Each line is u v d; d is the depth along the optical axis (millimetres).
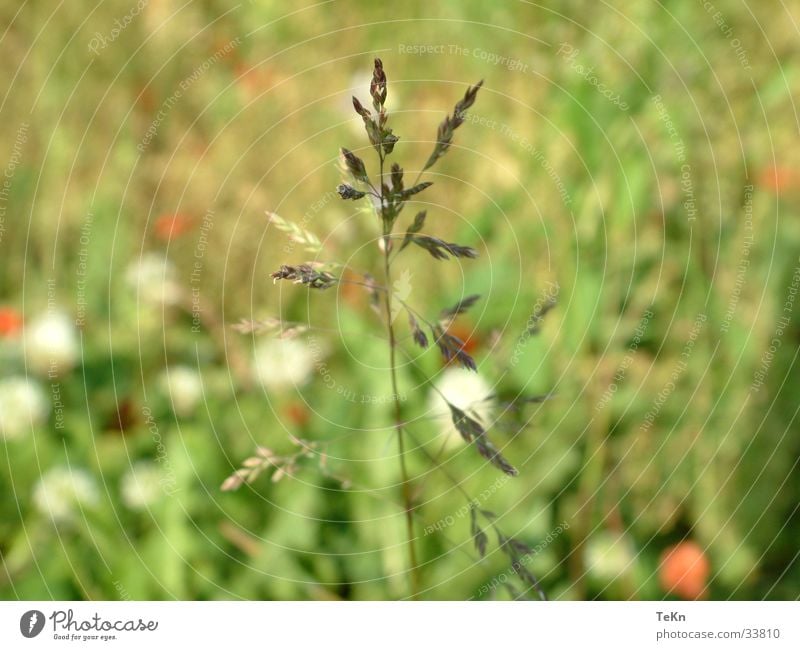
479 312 871
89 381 870
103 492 843
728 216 865
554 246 873
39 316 891
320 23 952
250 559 834
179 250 903
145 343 882
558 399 851
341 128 923
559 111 883
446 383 844
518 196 886
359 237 893
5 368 869
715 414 846
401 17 947
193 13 960
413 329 726
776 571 832
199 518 839
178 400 865
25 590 825
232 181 912
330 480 843
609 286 860
